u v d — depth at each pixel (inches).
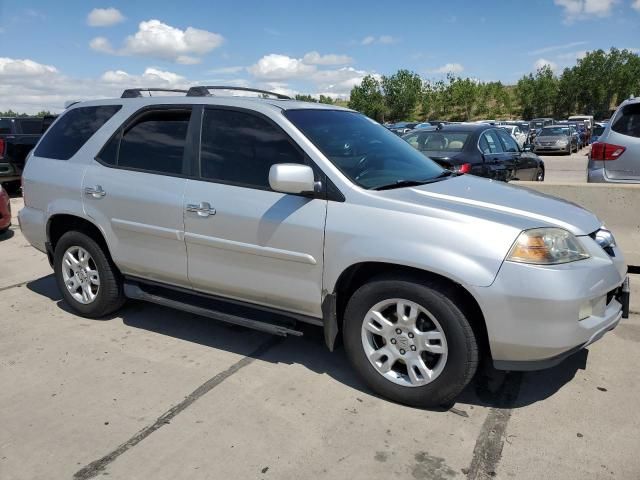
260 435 117.1
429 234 118.6
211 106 153.6
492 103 3331.7
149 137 163.0
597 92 3068.4
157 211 155.5
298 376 143.4
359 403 129.9
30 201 188.7
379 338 132.9
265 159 141.9
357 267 129.4
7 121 524.1
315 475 104.4
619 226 230.8
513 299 112.6
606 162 270.1
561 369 145.0
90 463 108.3
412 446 113.1
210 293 155.2
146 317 185.9
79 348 161.5
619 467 105.8
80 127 180.1
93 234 177.6
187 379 142.0
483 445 113.3
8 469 106.7
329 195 131.1
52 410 127.5
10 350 160.4
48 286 223.3
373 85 3038.9
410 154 164.6
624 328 170.7
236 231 141.9
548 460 108.2
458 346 118.6
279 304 142.3
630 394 132.1
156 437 116.6
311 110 155.1
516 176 374.0
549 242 116.3
